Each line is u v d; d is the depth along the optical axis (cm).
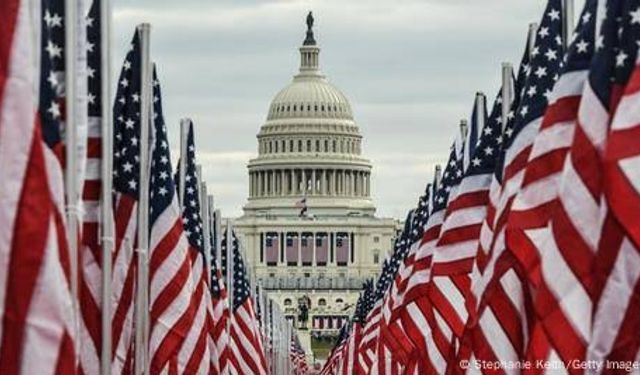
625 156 4297
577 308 4619
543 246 4947
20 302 3616
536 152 5250
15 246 3612
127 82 6500
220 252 11119
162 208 6925
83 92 4962
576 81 5162
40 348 3634
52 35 4856
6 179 3609
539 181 5262
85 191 5656
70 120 4825
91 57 5619
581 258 4612
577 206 4625
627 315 4369
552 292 4631
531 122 5853
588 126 4638
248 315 12288
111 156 5659
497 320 5441
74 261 4741
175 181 8388
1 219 3609
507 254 5359
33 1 4228
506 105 6856
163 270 6881
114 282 6269
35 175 3625
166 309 6875
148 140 6606
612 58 4641
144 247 6444
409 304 8025
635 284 4347
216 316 9938
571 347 4616
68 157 4800
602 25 4662
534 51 5925
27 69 3616
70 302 3728
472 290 6169
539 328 4919
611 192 4297
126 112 6481
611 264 4359
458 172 7825
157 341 6856
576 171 4631
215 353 9375
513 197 5797
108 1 5619
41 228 3625
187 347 7094
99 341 5647
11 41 3606
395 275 10862
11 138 3612
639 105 4316
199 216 8438
